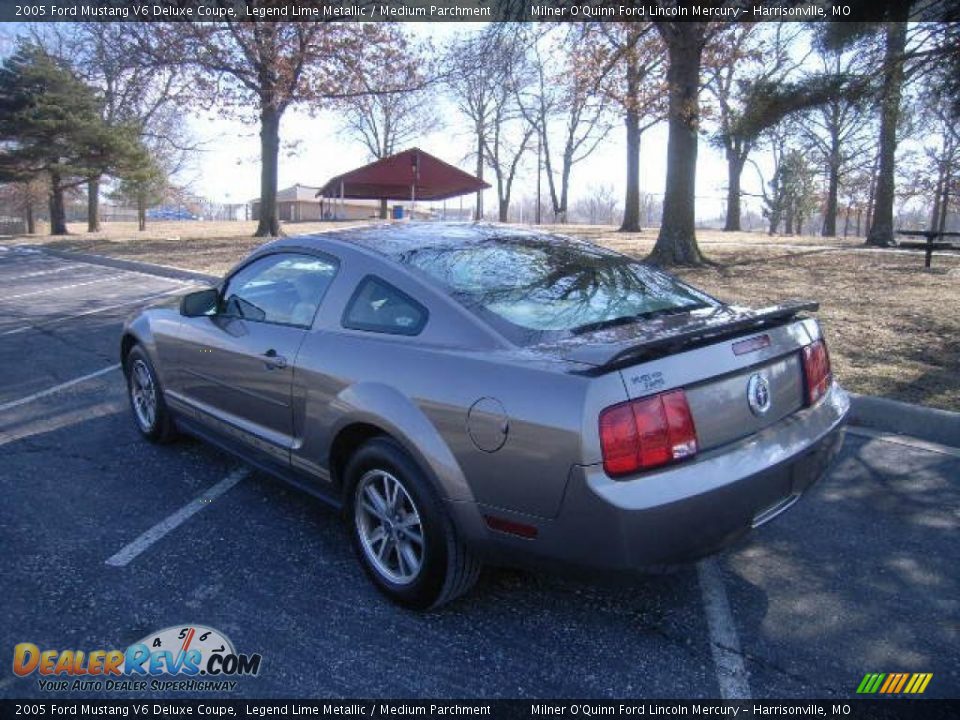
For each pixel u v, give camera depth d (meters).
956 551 3.54
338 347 3.33
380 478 3.17
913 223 58.06
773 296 9.87
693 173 14.04
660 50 14.72
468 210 61.00
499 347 2.86
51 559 3.49
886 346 7.04
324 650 2.84
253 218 77.62
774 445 2.88
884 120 8.91
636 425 2.53
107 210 75.38
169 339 4.56
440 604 3.05
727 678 2.68
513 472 2.65
